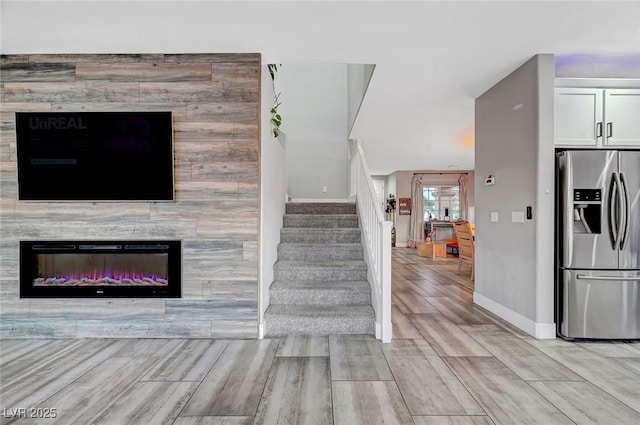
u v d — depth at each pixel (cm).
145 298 299
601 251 290
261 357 260
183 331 299
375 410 192
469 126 540
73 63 296
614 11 230
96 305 299
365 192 390
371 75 346
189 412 190
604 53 294
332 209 482
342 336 303
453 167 1004
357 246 393
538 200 296
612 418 185
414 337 302
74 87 296
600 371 239
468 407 195
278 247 391
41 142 292
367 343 287
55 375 231
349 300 334
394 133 587
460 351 272
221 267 299
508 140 342
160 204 299
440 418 185
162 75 297
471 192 1091
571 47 282
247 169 299
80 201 296
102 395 207
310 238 416
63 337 299
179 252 299
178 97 297
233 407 195
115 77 297
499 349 276
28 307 299
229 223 299
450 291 483
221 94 297
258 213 299
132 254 300
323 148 694
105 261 301
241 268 299
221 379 226
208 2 223
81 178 294
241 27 254
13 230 297
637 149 310
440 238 1076
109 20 244
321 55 299
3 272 298
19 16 237
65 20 243
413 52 292
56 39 271
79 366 245
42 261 300
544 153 296
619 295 289
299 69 693
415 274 620
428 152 752
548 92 295
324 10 232
